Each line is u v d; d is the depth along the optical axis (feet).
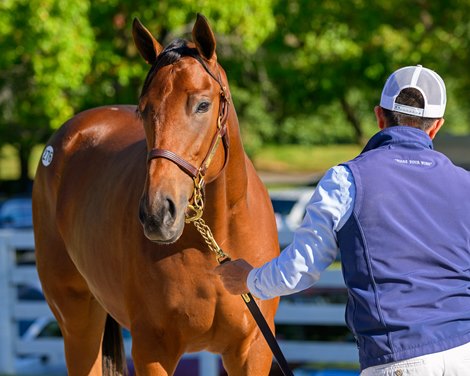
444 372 15.92
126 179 23.72
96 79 73.92
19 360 44.62
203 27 19.44
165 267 21.31
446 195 16.61
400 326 15.99
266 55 83.61
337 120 187.21
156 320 21.88
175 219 18.31
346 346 39.45
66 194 27.71
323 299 42.42
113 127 28.50
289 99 90.94
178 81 18.93
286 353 40.04
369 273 16.25
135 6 67.62
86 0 65.21
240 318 21.94
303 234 16.87
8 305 42.80
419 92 16.84
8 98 80.69
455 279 16.40
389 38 84.38
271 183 147.02
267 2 68.18
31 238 42.34
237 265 19.20
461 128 197.26
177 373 42.11
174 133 18.66
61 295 28.53
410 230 16.31
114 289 24.07
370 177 16.48
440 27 86.43
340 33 80.53
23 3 61.98
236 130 20.93
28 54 64.85
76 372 29.07
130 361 43.27
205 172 19.42
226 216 21.58
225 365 23.25
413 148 16.87
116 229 23.22
